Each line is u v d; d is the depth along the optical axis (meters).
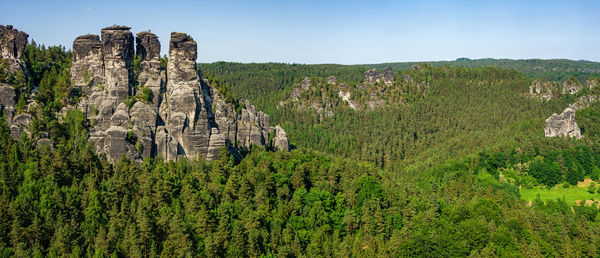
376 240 129.62
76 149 142.12
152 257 111.62
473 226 132.12
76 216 117.94
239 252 117.06
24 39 156.25
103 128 149.50
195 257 113.88
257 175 144.00
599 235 143.75
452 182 181.62
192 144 154.12
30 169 126.44
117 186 126.12
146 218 115.69
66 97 151.75
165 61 177.88
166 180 129.88
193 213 124.06
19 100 146.12
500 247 128.38
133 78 158.62
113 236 113.38
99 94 153.12
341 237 136.62
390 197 148.75
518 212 149.25
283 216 133.50
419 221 139.25
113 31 155.50
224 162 148.88
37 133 140.50
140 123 149.12
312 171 157.75
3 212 113.06
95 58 157.12
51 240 111.88
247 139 181.12
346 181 153.88
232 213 128.00
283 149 192.50
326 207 141.12
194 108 154.62
